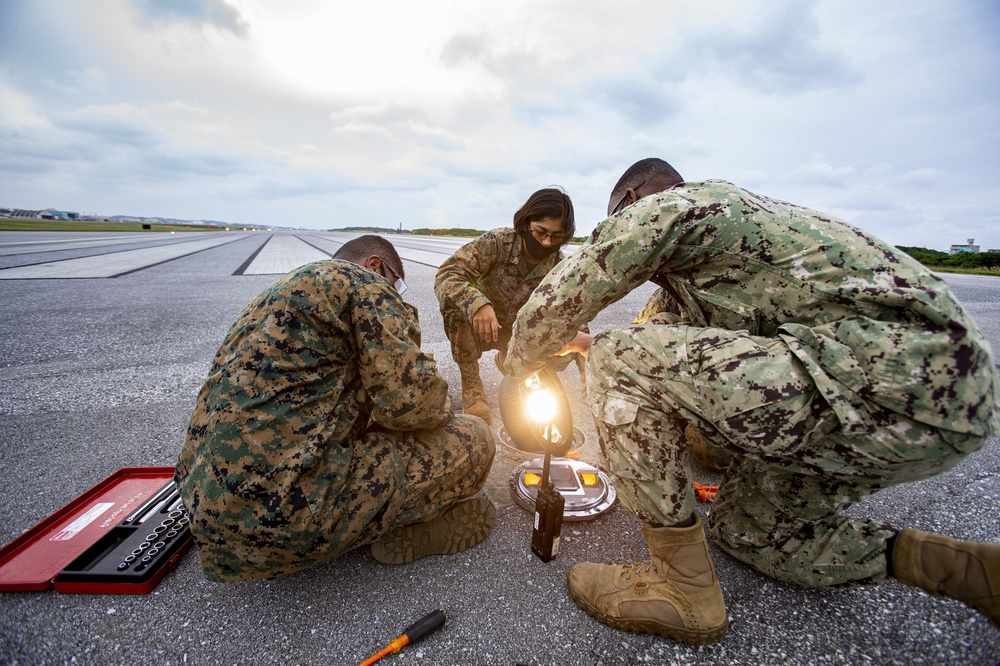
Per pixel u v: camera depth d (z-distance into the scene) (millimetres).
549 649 1299
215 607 1441
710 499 1992
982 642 1315
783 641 1326
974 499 2072
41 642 1310
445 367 3754
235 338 1346
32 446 2416
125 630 1354
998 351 4297
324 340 1318
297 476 1248
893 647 1309
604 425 1353
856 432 1011
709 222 1178
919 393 947
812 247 1101
